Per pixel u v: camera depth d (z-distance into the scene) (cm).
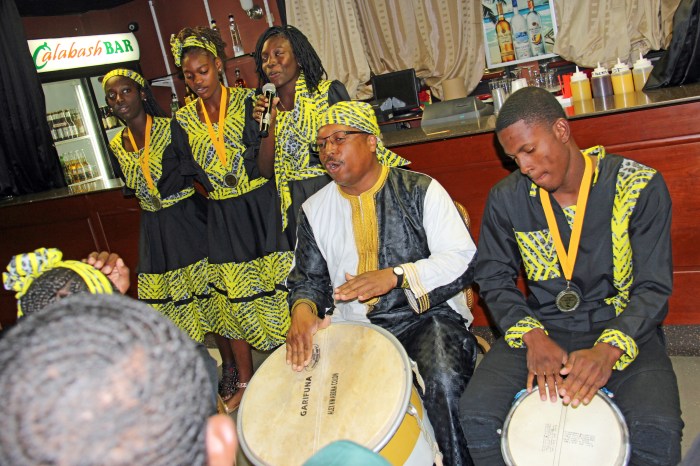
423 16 494
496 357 175
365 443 138
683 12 276
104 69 544
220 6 576
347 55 517
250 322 276
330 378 161
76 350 51
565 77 317
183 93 611
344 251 200
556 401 149
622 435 136
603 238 169
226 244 273
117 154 284
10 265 129
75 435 48
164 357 53
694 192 239
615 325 158
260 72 258
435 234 192
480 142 265
